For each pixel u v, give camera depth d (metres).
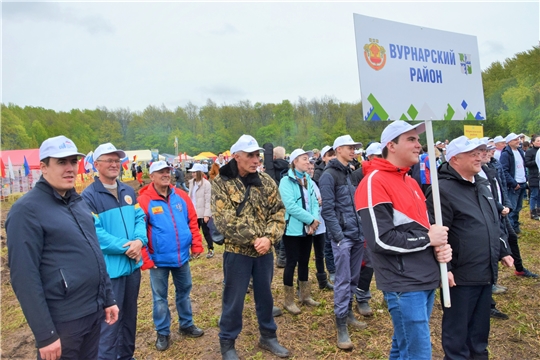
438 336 3.63
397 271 2.30
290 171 4.33
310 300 4.48
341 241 3.57
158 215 3.67
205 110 66.00
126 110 66.56
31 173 20.94
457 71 2.71
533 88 34.19
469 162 2.70
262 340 3.52
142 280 6.14
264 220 3.32
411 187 2.47
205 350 3.63
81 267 2.28
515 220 7.15
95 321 2.40
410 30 2.52
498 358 3.24
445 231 2.31
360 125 55.66
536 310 4.05
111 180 3.25
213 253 7.37
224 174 3.28
